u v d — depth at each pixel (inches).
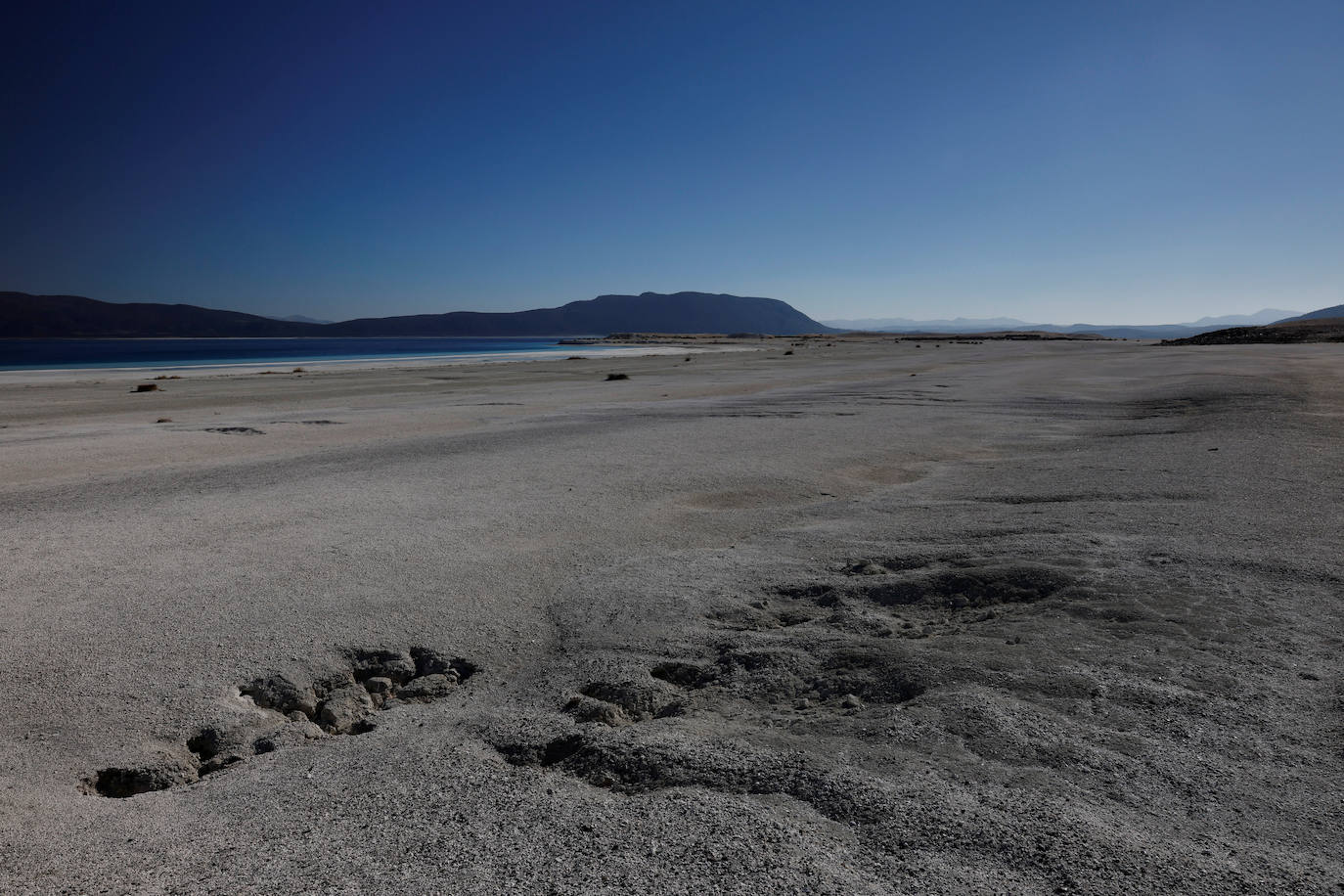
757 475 357.4
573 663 158.4
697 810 100.1
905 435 491.2
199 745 132.3
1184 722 118.2
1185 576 186.9
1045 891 82.0
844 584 197.5
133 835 100.9
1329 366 1067.3
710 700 141.3
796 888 83.4
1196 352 1824.6
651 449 444.5
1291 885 81.8
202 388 1165.7
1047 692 129.8
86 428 615.8
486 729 132.3
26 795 111.3
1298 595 172.6
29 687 145.7
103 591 200.2
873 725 122.3
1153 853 87.7
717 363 1875.0
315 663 159.5
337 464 407.8
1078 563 199.2
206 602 192.4
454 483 346.3
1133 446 414.9
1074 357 1786.4
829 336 7608.3
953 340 5142.7
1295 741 112.0
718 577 207.9
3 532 263.1
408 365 2049.7
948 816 95.7
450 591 201.2
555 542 247.8
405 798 108.2
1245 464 342.0
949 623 172.7
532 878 87.6
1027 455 402.9
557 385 1126.4
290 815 104.8
